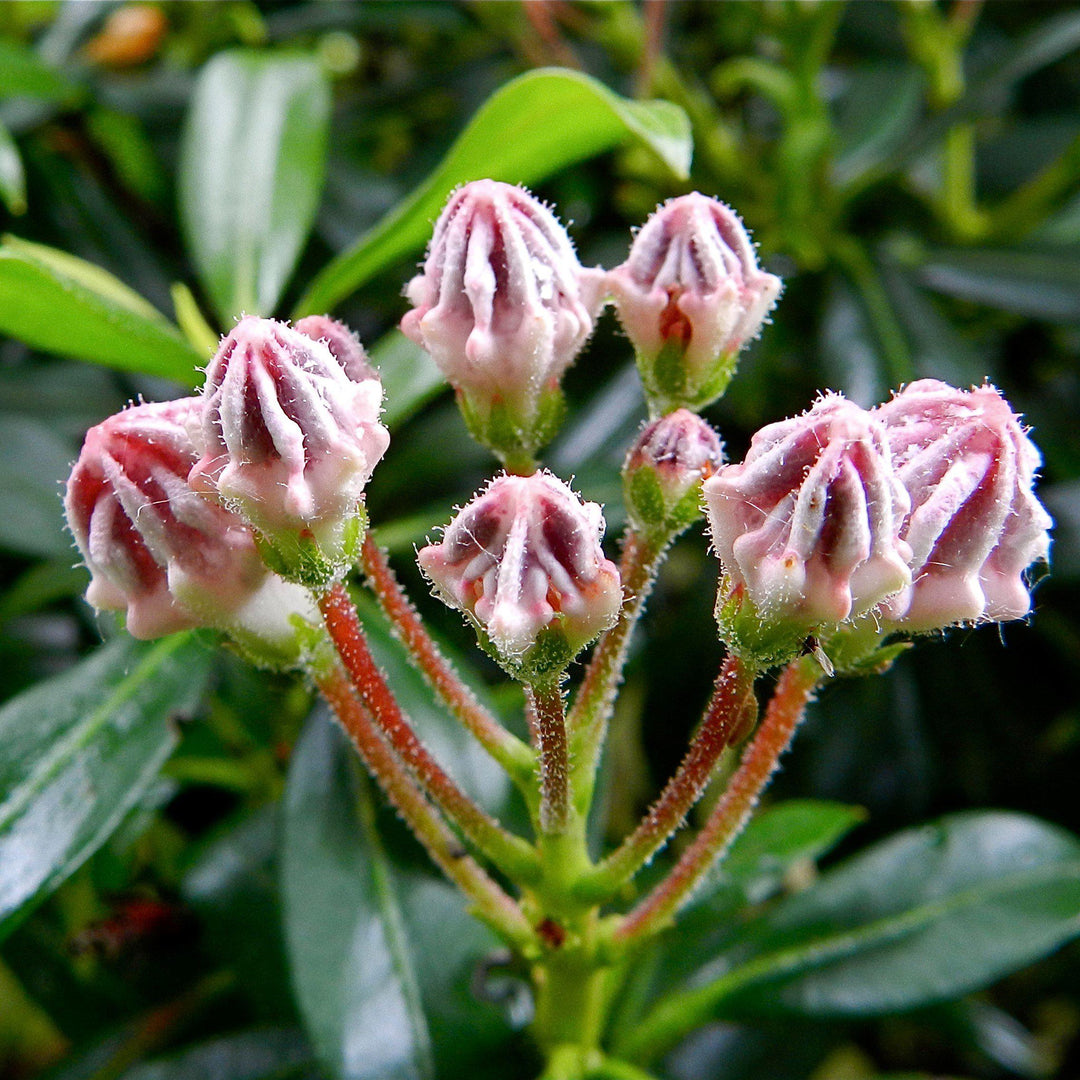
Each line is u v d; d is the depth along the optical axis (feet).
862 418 0.26
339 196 0.52
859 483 0.26
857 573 0.26
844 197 0.52
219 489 0.27
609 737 0.37
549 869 0.31
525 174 0.37
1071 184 0.52
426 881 0.35
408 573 0.43
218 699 0.42
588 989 0.33
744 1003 0.36
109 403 0.48
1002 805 0.48
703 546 0.49
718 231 0.31
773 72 0.52
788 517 0.26
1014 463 0.27
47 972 0.44
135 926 0.42
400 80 0.59
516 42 0.56
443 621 0.44
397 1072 0.32
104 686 0.34
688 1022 0.36
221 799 0.49
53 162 0.51
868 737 0.47
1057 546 0.45
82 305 0.33
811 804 0.40
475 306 0.30
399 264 0.51
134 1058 0.40
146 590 0.29
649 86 0.49
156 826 0.49
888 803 0.47
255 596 0.29
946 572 0.28
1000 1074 0.54
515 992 0.34
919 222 0.55
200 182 0.42
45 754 0.33
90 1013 0.44
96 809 0.33
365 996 0.33
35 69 0.47
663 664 0.47
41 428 0.45
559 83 0.33
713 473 0.29
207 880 0.40
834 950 0.38
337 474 0.27
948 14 0.60
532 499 0.27
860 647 0.29
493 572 0.27
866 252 0.51
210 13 0.59
